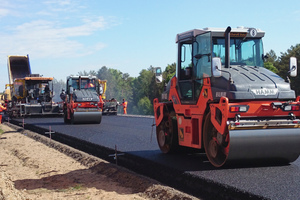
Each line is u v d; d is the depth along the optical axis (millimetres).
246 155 6809
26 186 7793
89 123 19891
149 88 110750
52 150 12188
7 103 30984
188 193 6562
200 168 7176
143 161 8430
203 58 7625
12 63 31734
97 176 8406
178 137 8570
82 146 12133
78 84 21438
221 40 7855
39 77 28484
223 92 6957
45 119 25547
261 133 6754
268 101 6938
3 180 6836
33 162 10367
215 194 5996
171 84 8859
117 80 155875
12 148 13297
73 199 6621
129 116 26891
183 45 8477
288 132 6891
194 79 7910
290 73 7230
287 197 5141
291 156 7090
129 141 11594
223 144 7090
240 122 6664
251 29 7855
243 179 6188
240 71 7348
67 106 20297
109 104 29828
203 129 7598
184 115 8250
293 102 6988
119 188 7332
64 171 9062
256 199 5250
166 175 7391
